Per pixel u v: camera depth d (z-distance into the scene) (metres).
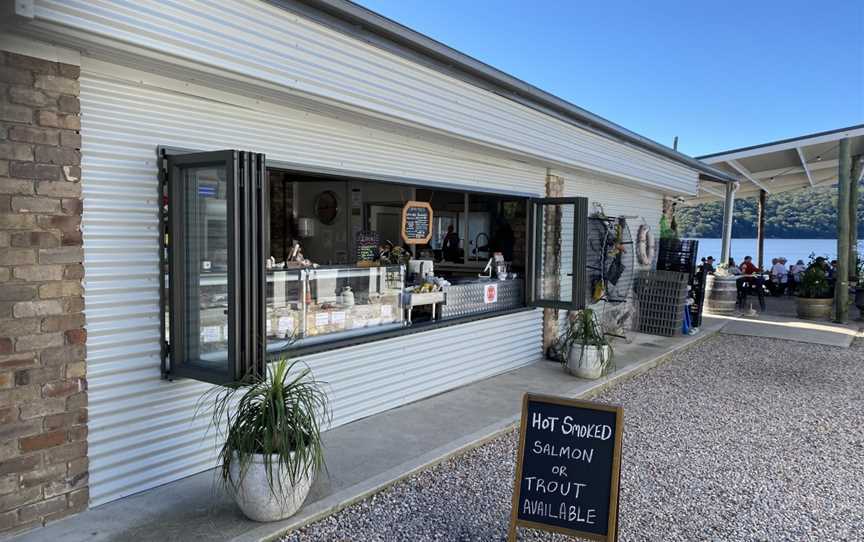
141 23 3.10
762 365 8.29
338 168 4.82
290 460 3.25
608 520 3.07
